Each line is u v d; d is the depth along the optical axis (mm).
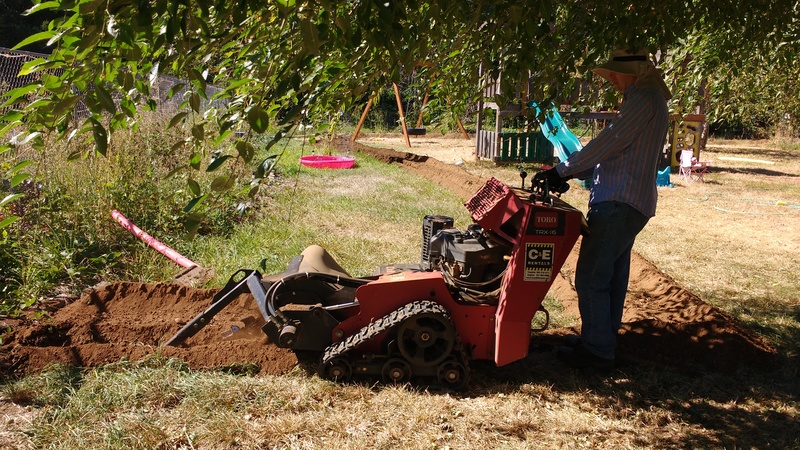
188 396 4070
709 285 7262
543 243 4219
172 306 5574
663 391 4508
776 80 7355
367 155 18938
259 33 2877
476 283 4559
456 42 3809
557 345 5246
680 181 15922
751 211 11984
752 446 3807
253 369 4527
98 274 6453
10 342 4703
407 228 9227
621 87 4594
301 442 3646
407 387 4367
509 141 18297
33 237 6391
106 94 2256
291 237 8289
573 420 4047
